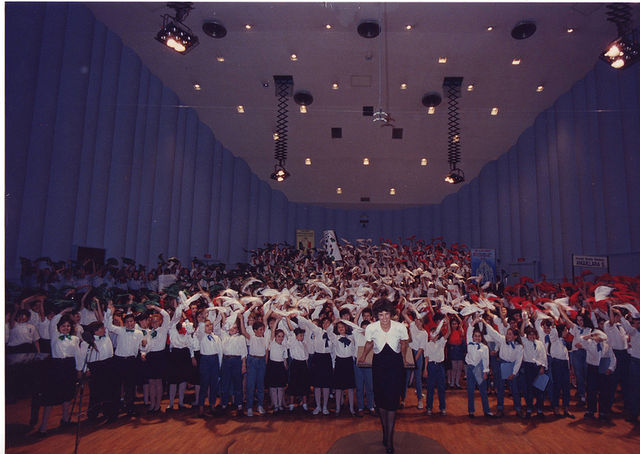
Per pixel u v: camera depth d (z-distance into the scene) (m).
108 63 12.12
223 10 12.02
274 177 17.64
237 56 14.14
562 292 9.53
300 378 6.38
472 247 21.64
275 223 22.88
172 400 6.43
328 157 20.80
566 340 7.30
